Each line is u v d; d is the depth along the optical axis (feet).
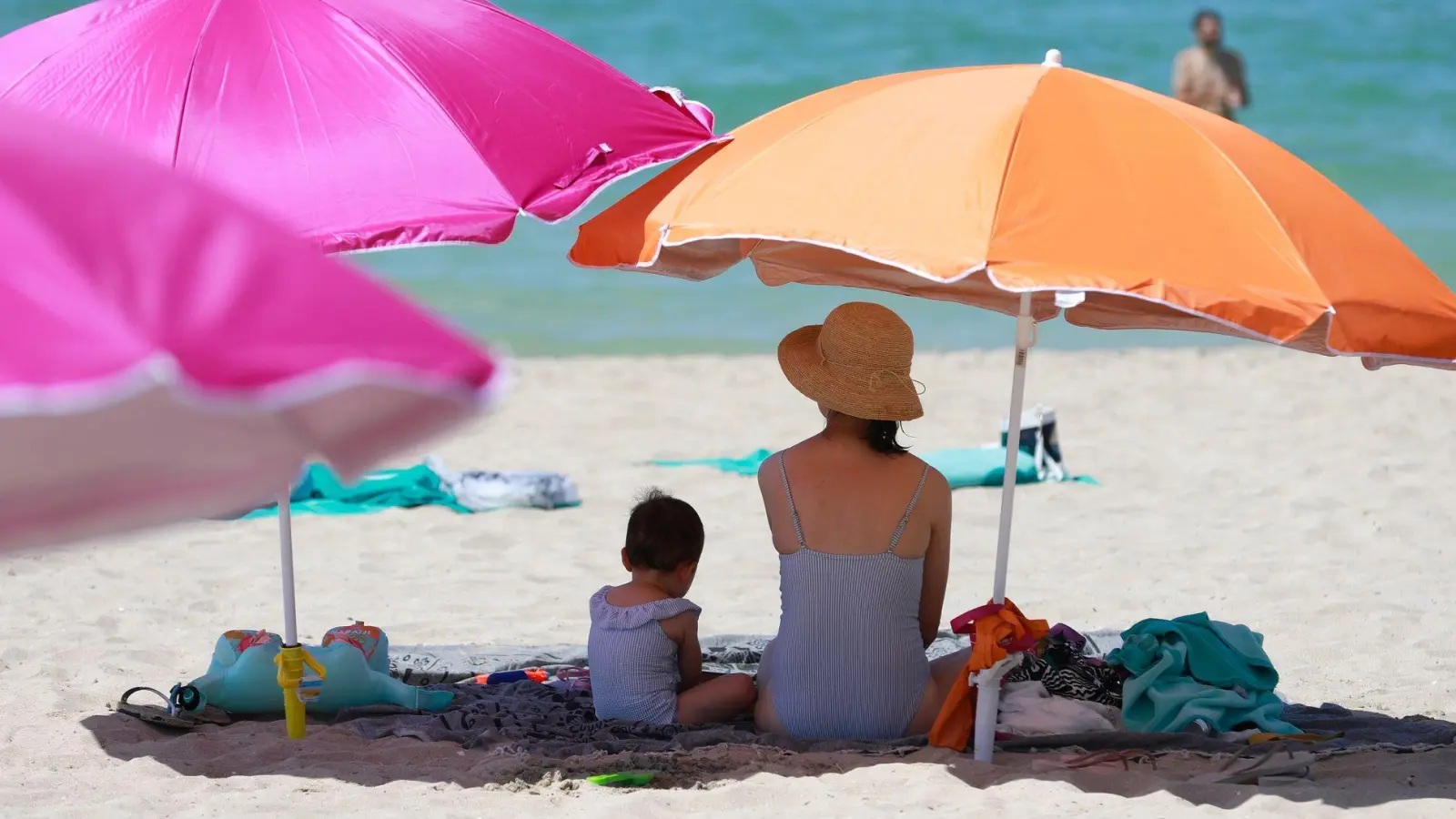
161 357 19.19
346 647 56.44
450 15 52.39
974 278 59.62
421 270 205.16
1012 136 45.60
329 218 45.60
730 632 72.54
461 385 20.92
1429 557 86.99
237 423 20.21
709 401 136.05
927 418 128.57
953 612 76.38
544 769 48.39
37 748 52.39
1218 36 224.94
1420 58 323.16
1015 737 51.31
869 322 49.42
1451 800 44.73
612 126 51.88
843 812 43.83
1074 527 94.53
